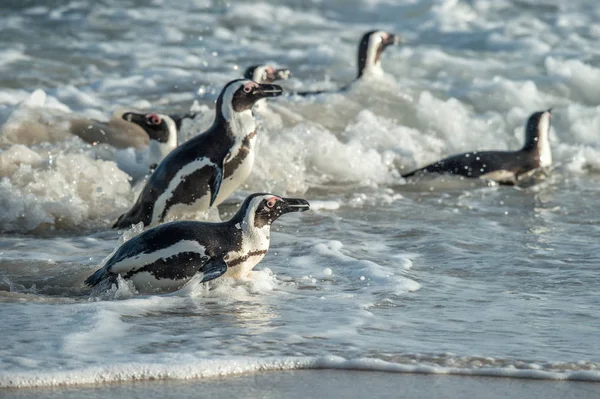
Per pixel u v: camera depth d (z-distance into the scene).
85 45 27.23
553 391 7.70
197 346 8.47
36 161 15.40
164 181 13.54
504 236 13.66
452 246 12.94
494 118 21.83
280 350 8.41
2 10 31.30
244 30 29.91
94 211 14.47
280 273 11.30
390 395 7.53
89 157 15.67
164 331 8.90
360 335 8.95
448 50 27.58
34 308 9.52
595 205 15.98
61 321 9.11
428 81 24.42
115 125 18.72
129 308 9.63
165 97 22.11
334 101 21.55
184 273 10.25
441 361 8.27
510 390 7.70
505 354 8.48
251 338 8.75
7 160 15.18
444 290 10.78
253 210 10.59
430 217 14.91
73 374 7.63
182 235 10.34
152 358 8.02
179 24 30.23
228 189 13.96
